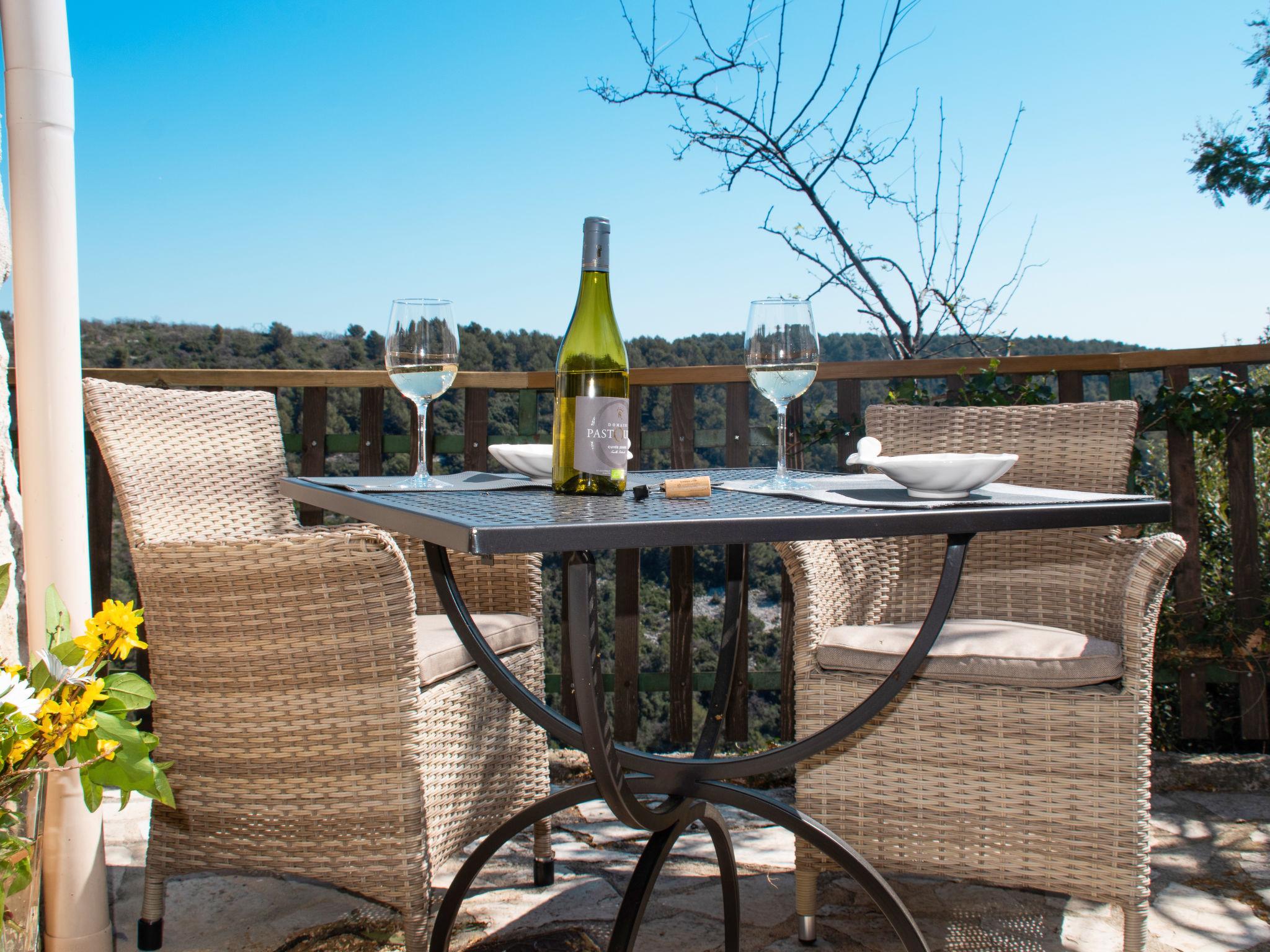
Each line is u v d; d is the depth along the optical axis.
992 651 1.50
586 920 1.75
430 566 1.39
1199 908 1.78
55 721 1.15
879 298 4.78
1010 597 1.90
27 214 1.49
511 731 1.73
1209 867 1.96
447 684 1.55
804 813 1.54
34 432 1.51
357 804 1.45
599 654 1.15
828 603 1.72
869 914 1.77
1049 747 1.47
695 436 2.83
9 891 1.18
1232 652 2.59
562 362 1.31
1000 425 1.98
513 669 1.76
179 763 1.52
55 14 1.51
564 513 0.96
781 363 1.30
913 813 1.55
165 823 1.55
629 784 1.38
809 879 1.64
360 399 2.74
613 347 1.33
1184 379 2.61
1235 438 2.58
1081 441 1.89
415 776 1.43
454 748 1.56
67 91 1.53
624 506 1.07
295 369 2.67
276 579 1.42
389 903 1.45
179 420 1.90
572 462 1.26
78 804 1.54
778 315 1.31
